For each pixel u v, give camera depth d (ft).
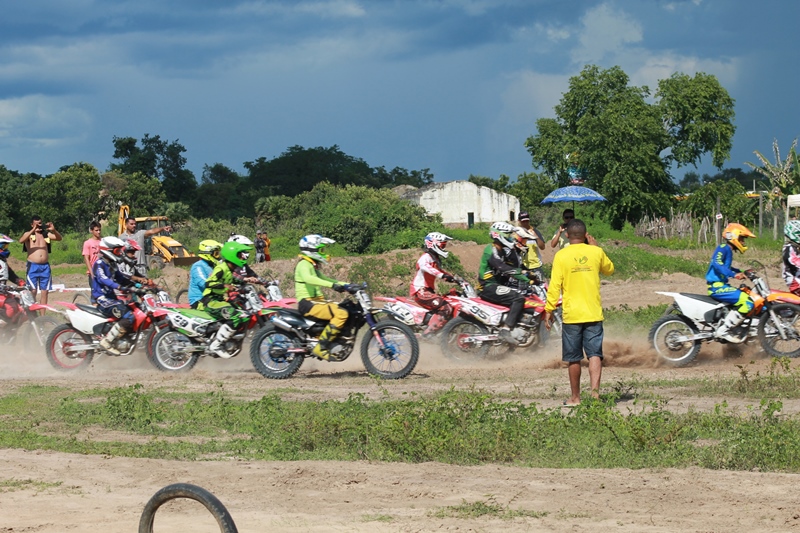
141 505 29.91
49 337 61.46
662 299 101.19
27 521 28.12
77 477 33.42
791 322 57.11
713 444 36.04
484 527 26.48
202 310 60.39
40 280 84.02
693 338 57.57
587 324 44.42
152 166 396.16
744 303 56.70
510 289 60.08
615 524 26.48
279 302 61.05
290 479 32.30
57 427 43.06
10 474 33.91
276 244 189.37
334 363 63.52
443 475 32.53
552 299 44.80
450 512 28.02
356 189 275.59
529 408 40.40
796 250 59.93
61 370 61.46
